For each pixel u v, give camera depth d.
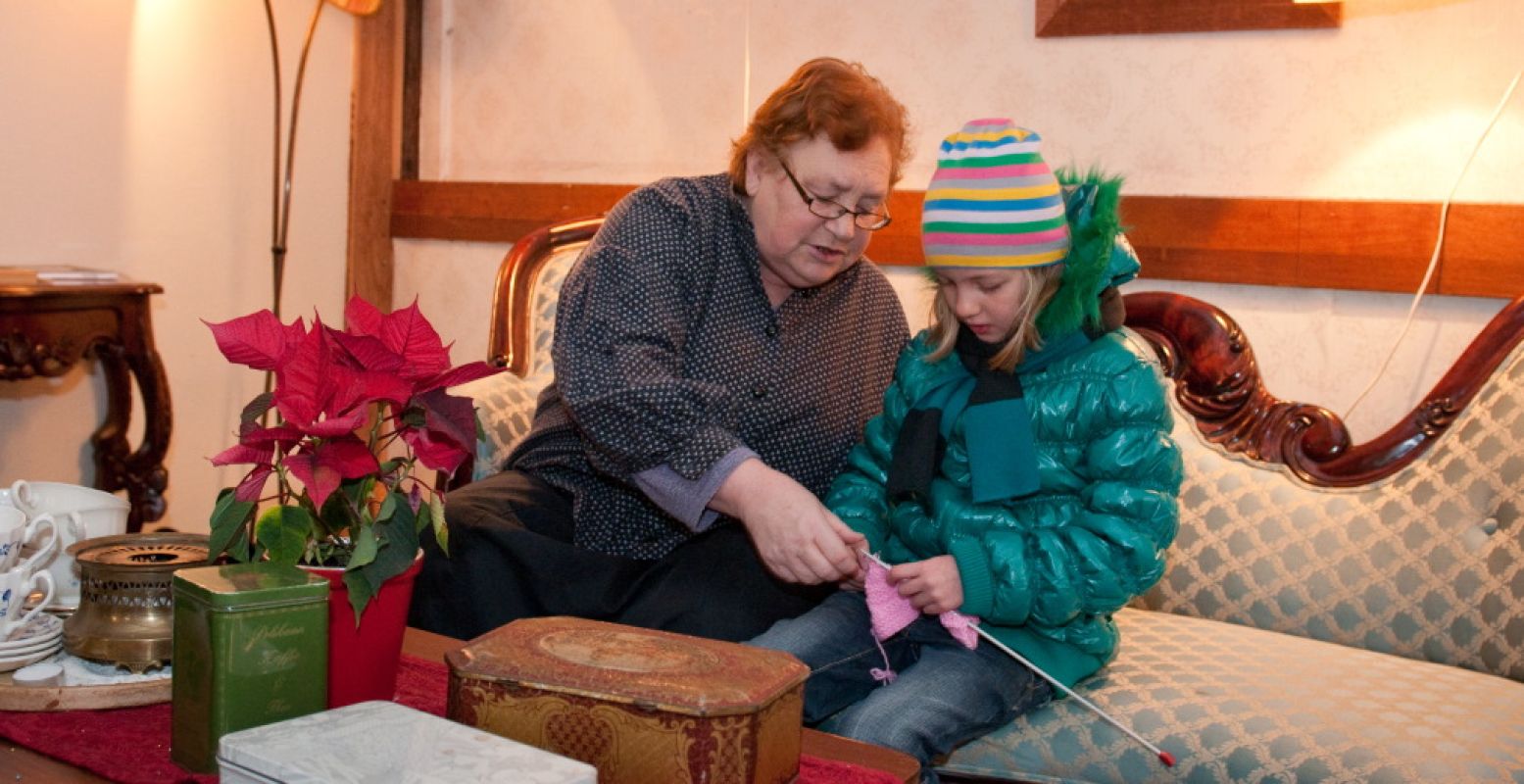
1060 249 1.58
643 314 1.69
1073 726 1.59
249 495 1.10
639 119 3.01
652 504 1.77
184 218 3.02
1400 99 2.17
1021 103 2.51
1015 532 1.60
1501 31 2.08
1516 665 1.80
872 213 1.67
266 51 3.14
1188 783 1.52
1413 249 2.15
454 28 3.26
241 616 0.99
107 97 2.84
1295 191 2.27
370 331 1.13
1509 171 2.09
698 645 1.09
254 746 0.88
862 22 2.67
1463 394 1.93
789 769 1.03
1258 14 2.24
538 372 2.28
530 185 3.14
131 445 2.98
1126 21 2.37
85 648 1.16
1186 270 2.34
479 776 0.85
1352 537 1.96
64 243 2.79
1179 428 2.12
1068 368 1.63
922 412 1.71
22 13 2.66
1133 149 2.40
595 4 3.05
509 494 1.81
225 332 1.10
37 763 1.02
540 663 1.01
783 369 1.78
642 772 0.95
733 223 1.78
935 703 1.51
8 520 1.25
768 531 1.51
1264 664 1.75
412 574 1.15
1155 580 1.59
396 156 3.37
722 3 2.87
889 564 1.73
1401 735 1.50
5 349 2.41
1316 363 2.28
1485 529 1.87
